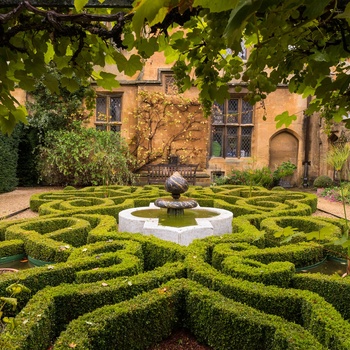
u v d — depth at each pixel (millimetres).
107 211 6066
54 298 2328
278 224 5016
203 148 12844
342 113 1480
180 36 1301
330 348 1880
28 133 12156
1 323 2363
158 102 12625
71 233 4414
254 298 2410
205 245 3646
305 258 3586
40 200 7305
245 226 4613
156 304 2293
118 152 11203
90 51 1263
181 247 3570
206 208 5973
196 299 2385
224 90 1240
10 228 4504
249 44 1312
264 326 1997
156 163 12820
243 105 12703
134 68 1237
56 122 11922
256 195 8367
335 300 2605
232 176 11734
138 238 3902
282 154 12766
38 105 11695
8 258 4035
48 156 11422
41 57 1167
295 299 2334
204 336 2342
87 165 10898
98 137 11102
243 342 2078
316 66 1019
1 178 10266
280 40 816
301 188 12320
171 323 2436
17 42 1141
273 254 3414
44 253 3742
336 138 11211
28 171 12391
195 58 1244
